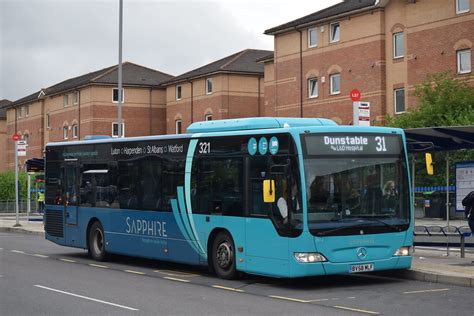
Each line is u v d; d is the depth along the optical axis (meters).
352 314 10.59
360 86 42.84
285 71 48.75
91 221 19.38
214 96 59.69
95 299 12.18
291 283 14.27
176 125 64.38
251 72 59.38
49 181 21.20
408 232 13.91
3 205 57.38
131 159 17.84
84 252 22.06
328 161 13.26
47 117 75.19
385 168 13.83
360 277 15.14
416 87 37.56
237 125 14.79
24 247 23.97
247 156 14.13
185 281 14.73
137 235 17.47
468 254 17.78
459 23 37.22
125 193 17.98
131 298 12.31
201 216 15.30
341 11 43.66
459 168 16.70
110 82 66.12
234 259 14.52
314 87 46.75
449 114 35.12
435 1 38.44
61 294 12.80
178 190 16.05
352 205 13.35
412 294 12.62
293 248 12.95
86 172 19.62
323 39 45.72
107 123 66.38
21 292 13.05
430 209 31.58
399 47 41.00
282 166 13.20
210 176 15.12
